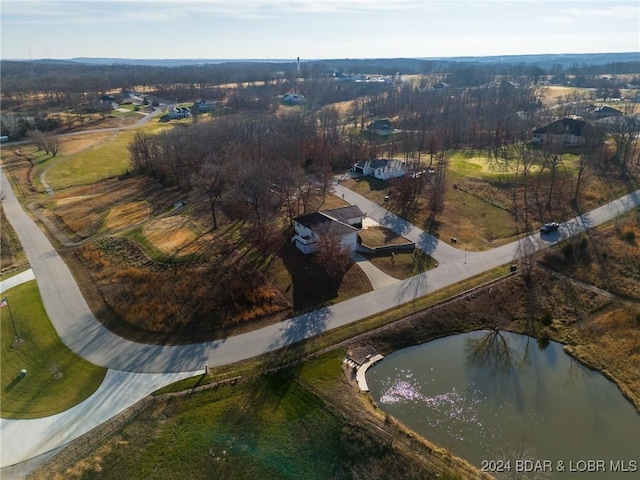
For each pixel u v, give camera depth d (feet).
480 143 381.60
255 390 120.78
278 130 353.51
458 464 103.09
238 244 195.42
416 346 145.79
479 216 234.38
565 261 187.93
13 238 218.18
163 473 99.50
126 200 261.85
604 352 142.51
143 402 116.47
